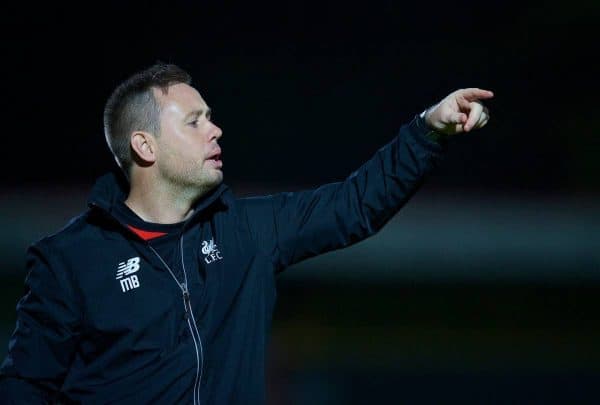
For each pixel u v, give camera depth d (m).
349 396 16.45
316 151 49.75
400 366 18.88
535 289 29.83
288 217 8.21
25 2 48.22
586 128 47.88
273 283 8.16
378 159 8.25
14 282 29.22
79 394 7.68
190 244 7.94
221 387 7.75
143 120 8.00
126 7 48.81
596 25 47.62
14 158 48.69
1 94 48.62
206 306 7.77
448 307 26.27
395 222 43.50
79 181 48.84
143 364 7.55
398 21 49.12
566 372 18.50
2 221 42.81
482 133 48.41
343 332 22.44
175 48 49.47
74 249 7.74
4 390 7.69
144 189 8.13
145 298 7.64
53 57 48.69
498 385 17.41
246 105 49.69
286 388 16.92
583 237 42.44
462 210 46.56
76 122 48.91
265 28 49.38
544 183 48.06
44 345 7.66
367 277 31.91
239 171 49.88
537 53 48.31
